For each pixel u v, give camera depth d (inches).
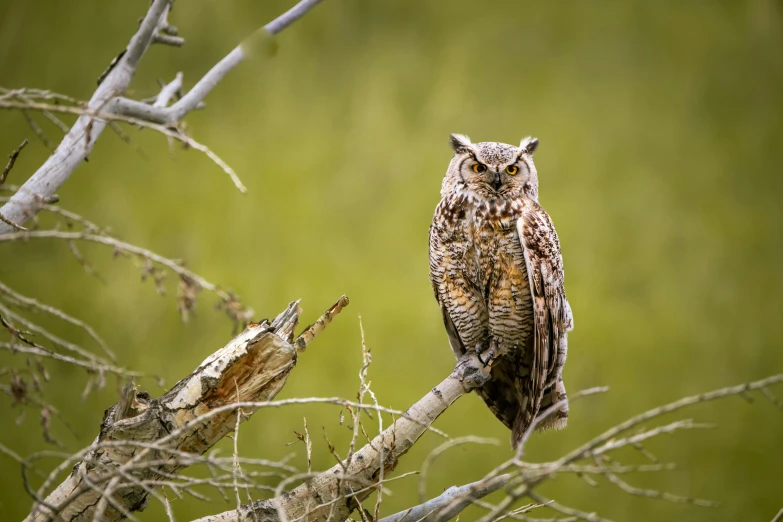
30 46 637.9
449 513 185.3
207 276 560.4
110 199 602.9
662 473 528.7
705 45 775.7
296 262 584.1
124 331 519.8
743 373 587.5
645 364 583.5
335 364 530.6
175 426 174.4
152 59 633.6
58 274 541.0
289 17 206.5
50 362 418.0
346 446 474.9
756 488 527.5
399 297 564.1
